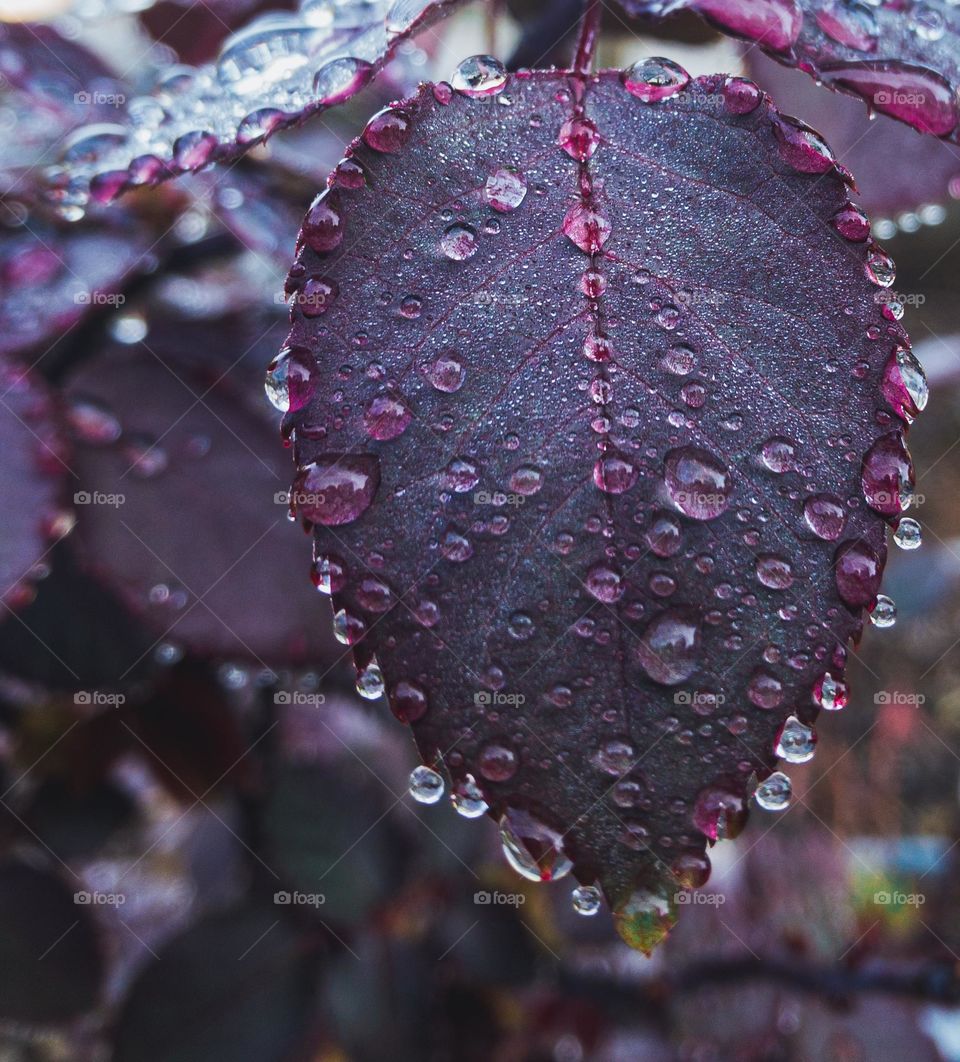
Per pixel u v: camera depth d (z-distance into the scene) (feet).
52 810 0.55
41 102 0.43
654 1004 0.65
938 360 0.59
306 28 0.28
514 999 0.64
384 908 0.57
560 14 0.39
